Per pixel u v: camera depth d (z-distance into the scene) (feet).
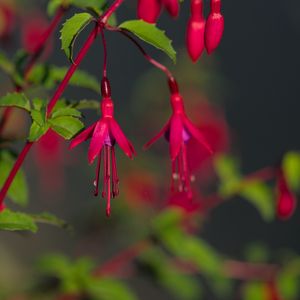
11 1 3.61
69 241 7.44
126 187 4.27
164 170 4.36
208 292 6.12
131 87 9.16
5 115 2.92
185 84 4.25
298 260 3.65
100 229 4.43
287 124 10.85
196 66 4.23
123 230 4.38
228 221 9.09
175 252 3.44
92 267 3.45
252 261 3.77
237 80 10.94
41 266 3.37
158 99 4.52
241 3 11.21
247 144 10.60
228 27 11.11
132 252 3.42
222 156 3.48
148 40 2.49
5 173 2.88
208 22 2.52
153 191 4.28
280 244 9.23
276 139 10.71
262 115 10.78
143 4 2.54
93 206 4.41
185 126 2.59
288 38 11.18
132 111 4.62
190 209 3.40
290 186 3.29
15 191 2.88
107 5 2.67
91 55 9.14
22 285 3.61
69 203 7.14
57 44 7.96
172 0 2.53
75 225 4.47
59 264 3.37
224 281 3.60
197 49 2.55
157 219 3.43
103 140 2.49
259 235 9.23
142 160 4.31
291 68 11.08
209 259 3.45
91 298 3.39
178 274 3.62
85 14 2.48
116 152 4.27
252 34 11.16
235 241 9.07
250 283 3.64
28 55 2.93
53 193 7.25
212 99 4.39
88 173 4.38
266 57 11.12
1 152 2.89
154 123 4.55
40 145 3.92
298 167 3.27
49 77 2.92
